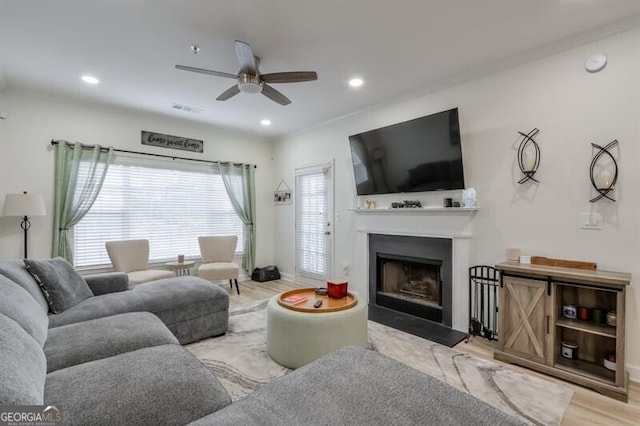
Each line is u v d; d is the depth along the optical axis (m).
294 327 2.45
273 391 1.26
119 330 1.95
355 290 4.50
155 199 4.74
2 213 3.49
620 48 2.40
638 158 2.33
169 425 1.21
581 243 2.57
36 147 3.79
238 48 2.32
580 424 1.84
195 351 2.75
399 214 3.86
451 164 3.29
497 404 2.02
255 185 5.84
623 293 2.11
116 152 4.36
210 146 5.28
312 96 3.89
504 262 2.82
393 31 2.52
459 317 3.28
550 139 2.73
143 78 3.38
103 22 2.39
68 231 3.96
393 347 2.86
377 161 4.02
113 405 1.21
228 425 1.05
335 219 4.82
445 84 3.43
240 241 5.69
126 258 4.10
